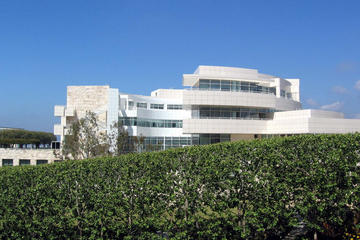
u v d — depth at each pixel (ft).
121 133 169.89
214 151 50.65
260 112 209.56
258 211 44.34
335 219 43.57
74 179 52.31
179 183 52.19
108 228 52.21
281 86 225.35
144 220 49.65
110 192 50.47
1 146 210.79
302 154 45.93
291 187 45.21
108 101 188.14
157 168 50.52
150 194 49.57
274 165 45.65
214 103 195.21
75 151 152.25
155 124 207.82
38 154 183.21
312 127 179.52
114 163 53.52
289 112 200.44
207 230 45.88
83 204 52.13
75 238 52.24
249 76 228.02
